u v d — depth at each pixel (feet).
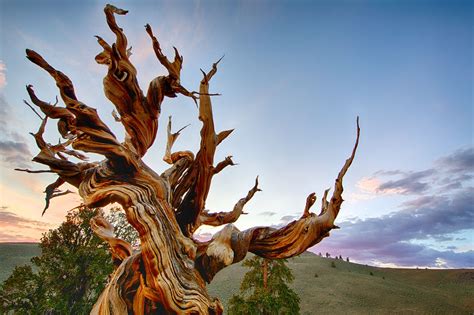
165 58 26.37
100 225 32.17
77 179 25.61
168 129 35.81
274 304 75.46
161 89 27.32
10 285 66.74
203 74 27.89
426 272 350.02
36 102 23.91
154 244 23.09
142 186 24.79
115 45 24.35
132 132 27.94
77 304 69.51
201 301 22.61
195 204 29.73
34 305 66.80
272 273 82.07
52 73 23.57
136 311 23.56
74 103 23.62
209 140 28.84
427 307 197.16
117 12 24.29
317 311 180.75
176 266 23.39
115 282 23.93
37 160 24.23
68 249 73.72
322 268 298.35
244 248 27.17
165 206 25.31
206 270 26.32
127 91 26.00
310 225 27.94
